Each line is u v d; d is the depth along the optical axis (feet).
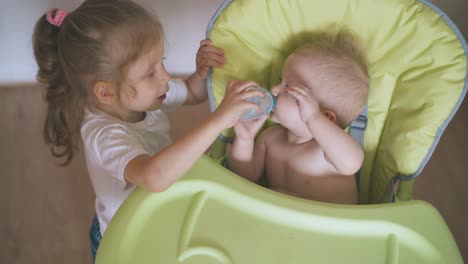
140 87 2.76
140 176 2.35
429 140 2.75
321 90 2.77
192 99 3.66
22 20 5.35
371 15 2.72
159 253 2.19
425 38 2.67
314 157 3.02
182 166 2.31
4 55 5.69
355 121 3.04
